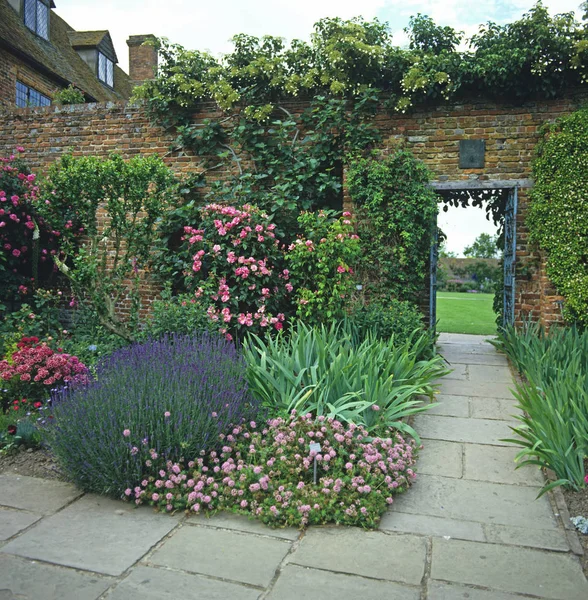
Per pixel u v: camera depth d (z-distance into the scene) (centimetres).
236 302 639
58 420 360
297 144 758
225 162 786
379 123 730
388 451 360
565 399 388
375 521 306
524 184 697
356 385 437
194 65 780
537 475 375
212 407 378
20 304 782
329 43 718
